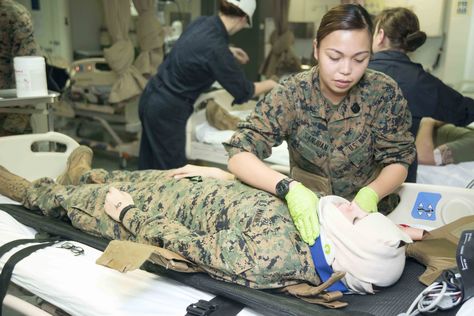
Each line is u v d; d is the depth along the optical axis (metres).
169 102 2.96
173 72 2.93
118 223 1.66
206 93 3.23
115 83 4.03
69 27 4.43
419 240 1.55
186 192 1.64
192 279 1.39
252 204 1.45
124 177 2.01
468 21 2.71
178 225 1.51
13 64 2.47
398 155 1.59
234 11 2.75
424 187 1.84
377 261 1.28
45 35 4.29
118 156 4.69
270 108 1.55
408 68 2.04
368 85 1.53
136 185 1.80
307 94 1.53
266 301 1.23
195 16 4.29
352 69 1.37
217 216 1.51
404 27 2.04
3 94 2.41
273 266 1.30
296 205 1.37
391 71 2.03
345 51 1.34
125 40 4.02
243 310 1.29
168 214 1.63
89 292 1.40
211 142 3.08
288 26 3.64
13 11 2.65
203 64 2.80
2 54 2.71
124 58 3.99
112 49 3.97
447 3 2.72
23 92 2.34
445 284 1.21
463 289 1.17
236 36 3.93
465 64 2.79
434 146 2.77
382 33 2.08
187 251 1.38
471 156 2.55
